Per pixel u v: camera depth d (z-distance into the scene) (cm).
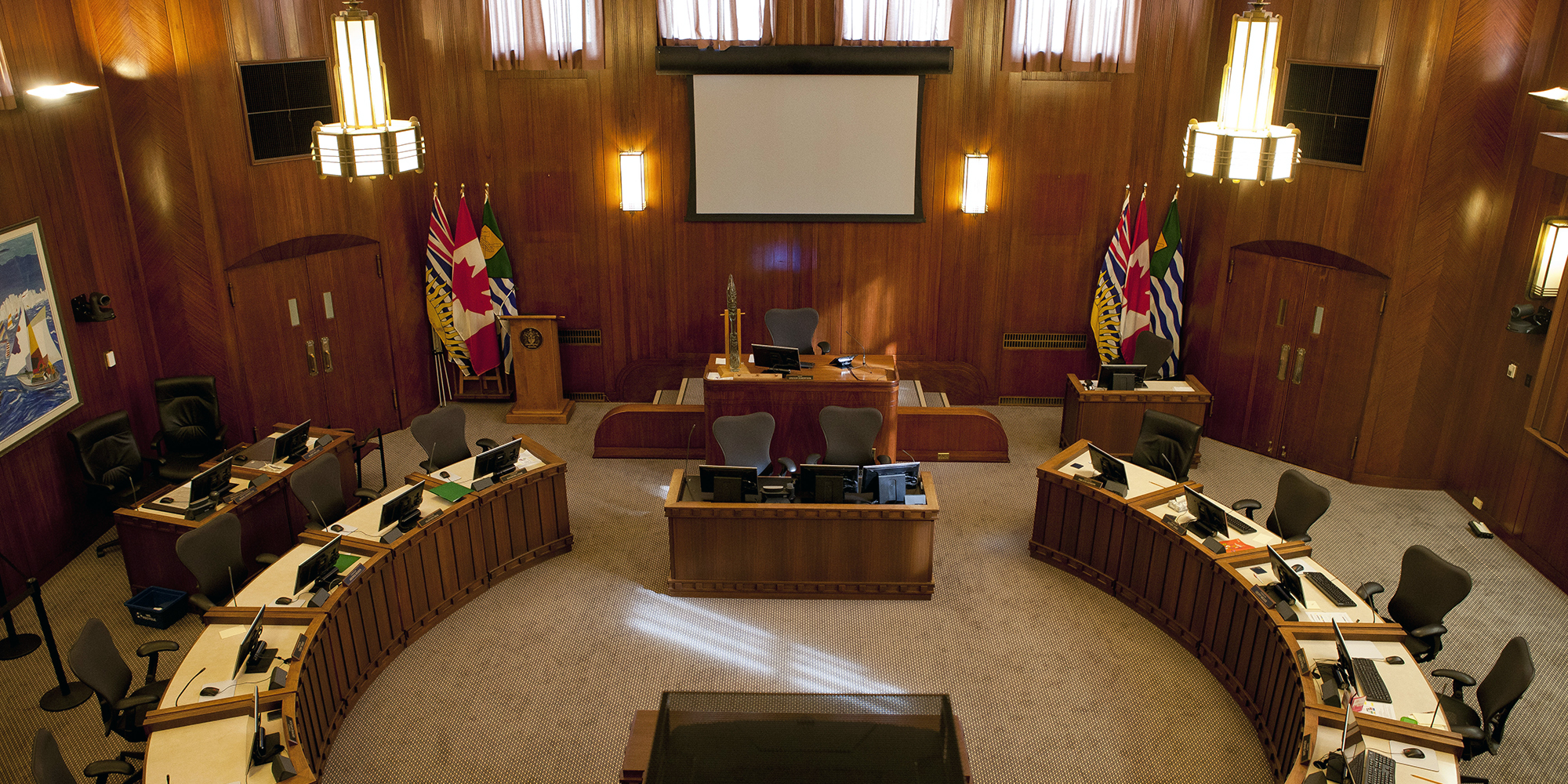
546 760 590
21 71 713
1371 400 905
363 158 535
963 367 1083
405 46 976
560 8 959
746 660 681
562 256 1051
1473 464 875
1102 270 1034
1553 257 756
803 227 1032
